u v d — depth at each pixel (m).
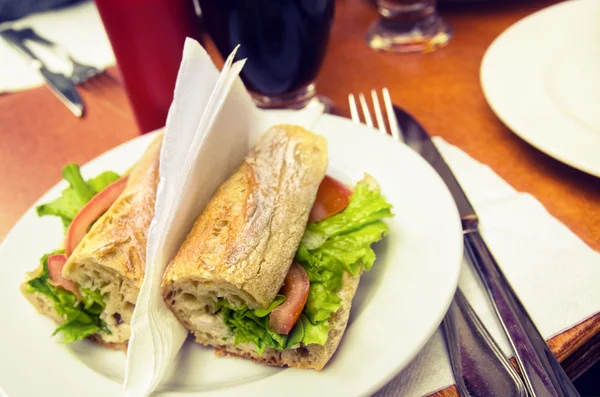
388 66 0.45
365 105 0.39
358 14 0.53
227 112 0.28
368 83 0.43
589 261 0.27
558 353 0.24
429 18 0.48
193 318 0.27
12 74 0.56
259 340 0.25
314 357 0.24
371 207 0.28
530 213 0.30
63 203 0.32
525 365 0.23
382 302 0.26
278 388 0.24
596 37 0.38
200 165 0.27
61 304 0.28
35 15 0.65
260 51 0.37
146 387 0.24
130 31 0.37
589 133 0.31
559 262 0.27
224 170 0.29
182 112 0.25
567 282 0.27
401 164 0.31
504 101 0.35
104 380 0.25
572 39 0.39
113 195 0.31
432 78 0.43
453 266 0.26
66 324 0.27
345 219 0.28
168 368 0.27
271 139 0.30
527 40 0.40
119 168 0.35
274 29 0.36
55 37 0.60
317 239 0.28
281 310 0.25
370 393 0.23
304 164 0.29
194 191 0.27
